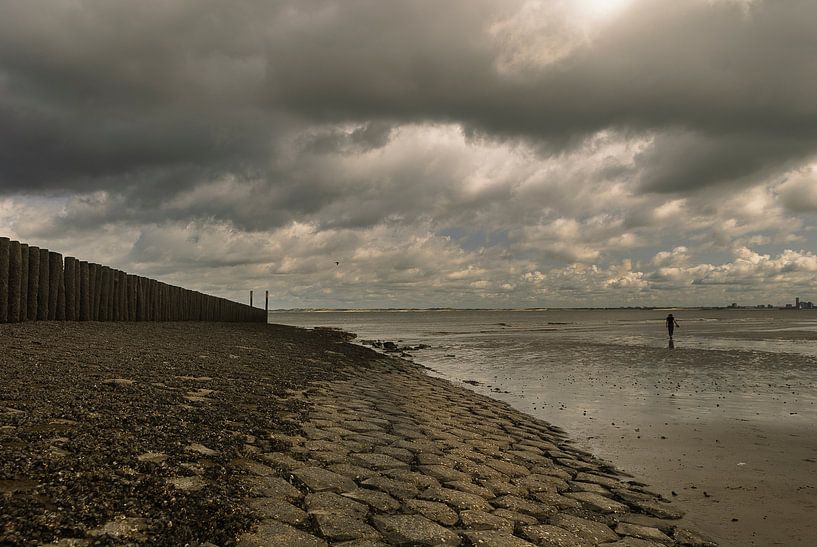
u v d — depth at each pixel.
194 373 10.14
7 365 8.39
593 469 6.88
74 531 3.25
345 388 11.46
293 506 4.28
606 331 54.06
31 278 16.17
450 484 5.48
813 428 9.34
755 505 5.65
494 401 12.20
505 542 4.17
